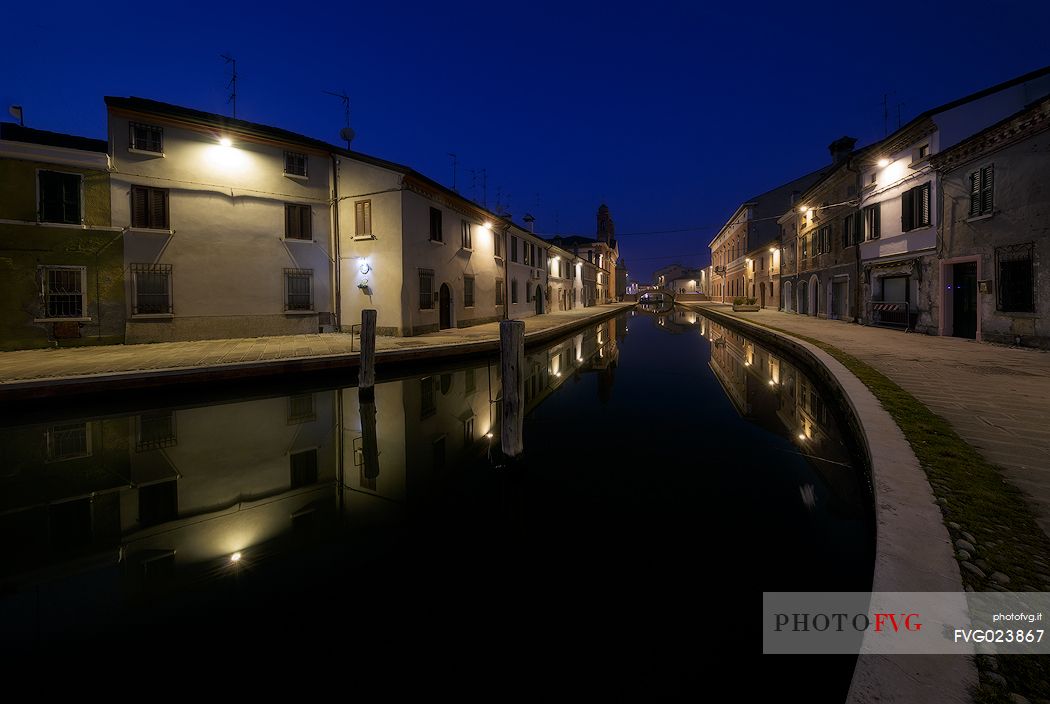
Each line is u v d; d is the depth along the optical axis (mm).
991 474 3359
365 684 2336
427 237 17391
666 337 22422
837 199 20906
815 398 8977
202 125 14344
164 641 2732
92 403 8203
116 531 4285
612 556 3588
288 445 6879
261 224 15633
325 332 17016
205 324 14617
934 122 13719
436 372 12180
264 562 3668
